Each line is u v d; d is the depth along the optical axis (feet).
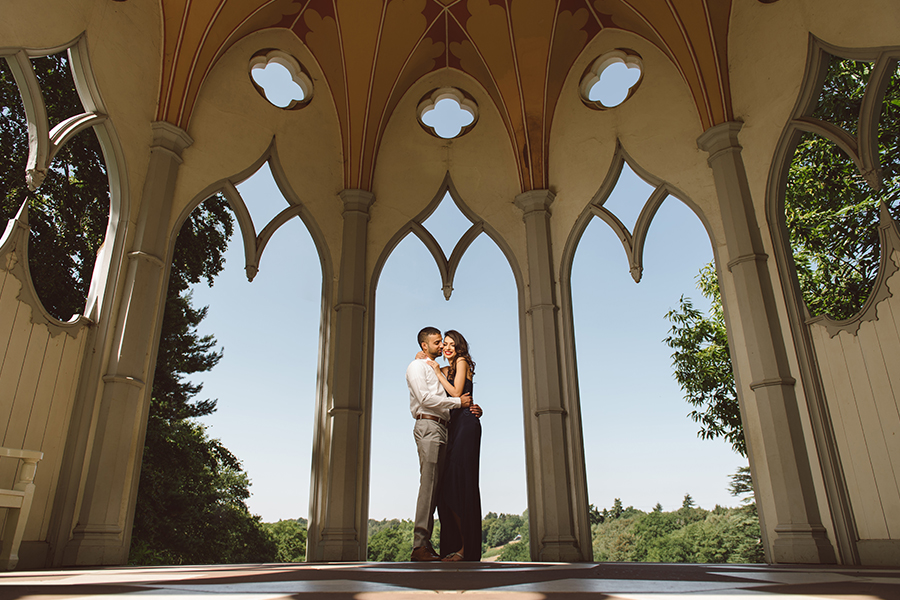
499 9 24.81
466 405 13.25
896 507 14.83
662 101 23.49
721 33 21.86
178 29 21.38
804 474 16.58
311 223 23.99
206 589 3.80
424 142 26.22
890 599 2.94
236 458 57.16
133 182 19.38
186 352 55.06
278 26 24.85
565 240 23.73
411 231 25.02
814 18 19.20
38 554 14.84
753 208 19.79
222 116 22.72
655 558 76.64
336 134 25.64
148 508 45.03
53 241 32.65
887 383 15.39
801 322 17.87
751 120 20.63
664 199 22.86
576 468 20.59
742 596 3.11
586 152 24.53
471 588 3.87
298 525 85.56
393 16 24.76
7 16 16.14
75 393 16.75
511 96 25.73
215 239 45.47
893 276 15.58
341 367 21.88
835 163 29.58
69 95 33.17
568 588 3.85
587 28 25.02
